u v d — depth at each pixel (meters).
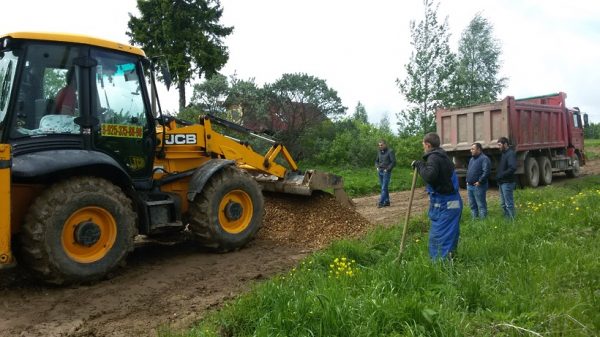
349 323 3.77
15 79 5.55
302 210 8.90
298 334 3.77
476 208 9.55
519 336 3.66
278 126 21.30
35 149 5.67
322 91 24.25
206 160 7.84
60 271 5.53
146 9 21.66
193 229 7.22
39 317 4.88
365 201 13.77
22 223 5.49
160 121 6.98
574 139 18.36
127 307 5.16
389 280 4.73
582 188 13.98
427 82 20.58
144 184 6.80
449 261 5.46
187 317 4.86
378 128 26.78
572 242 6.41
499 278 4.98
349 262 5.82
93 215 5.90
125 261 6.39
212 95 20.33
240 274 6.33
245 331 4.12
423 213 10.00
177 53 21.44
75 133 6.00
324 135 23.80
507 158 8.92
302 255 7.27
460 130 14.97
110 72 6.39
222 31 22.67
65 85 5.96
